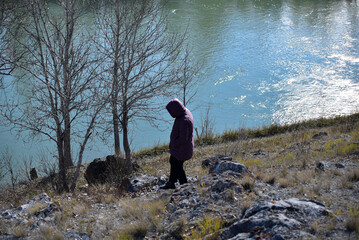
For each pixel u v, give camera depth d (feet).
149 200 20.93
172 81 39.83
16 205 24.99
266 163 29.35
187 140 20.62
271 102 122.72
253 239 12.30
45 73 33.04
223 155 35.68
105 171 35.06
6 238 16.61
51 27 37.52
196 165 35.50
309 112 110.01
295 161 28.14
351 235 12.19
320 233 12.51
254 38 198.39
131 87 38.70
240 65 158.10
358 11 256.52
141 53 38.40
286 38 199.31
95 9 37.40
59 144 33.63
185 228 15.51
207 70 150.92
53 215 19.20
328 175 21.31
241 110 117.08
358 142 31.17
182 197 19.01
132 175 27.35
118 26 37.35
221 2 290.15
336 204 15.67
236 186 18.44
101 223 18.16
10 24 33.37
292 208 14.06
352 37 195.72
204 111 116.16
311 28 218.18
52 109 33.01
